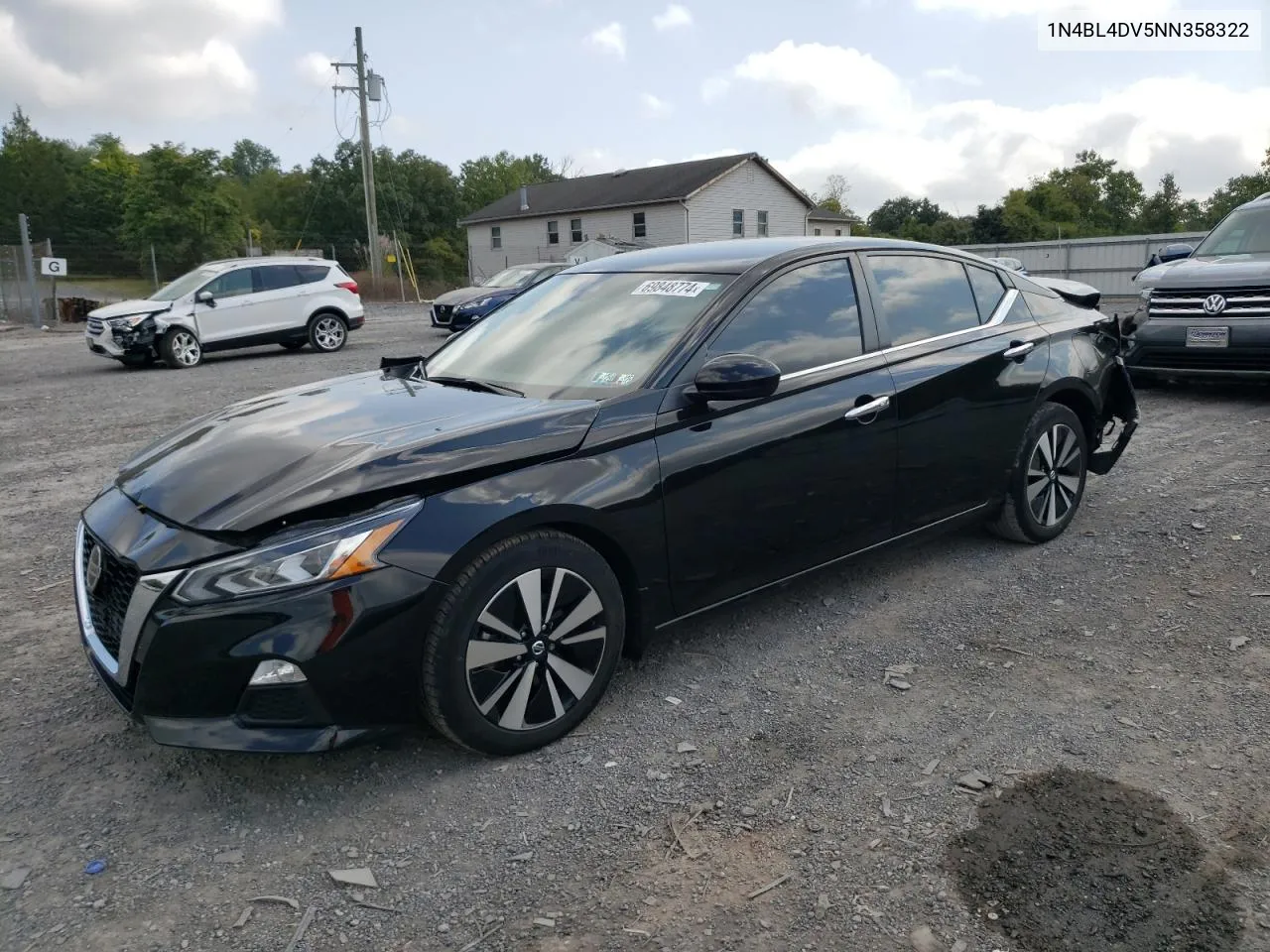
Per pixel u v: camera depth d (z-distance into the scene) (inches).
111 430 363.6
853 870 99.4
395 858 103.6
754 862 101.3
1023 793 111.3
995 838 103.3
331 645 105.5
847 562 159.6
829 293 158.1
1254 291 324.5
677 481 131.6
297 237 2728.8
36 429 367.9
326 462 115.4
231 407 153.9
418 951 89.9
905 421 160.1
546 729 123.3
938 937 89.4
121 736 130.3
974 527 208.2
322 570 105.7
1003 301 189.8
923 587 176.7
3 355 689.0
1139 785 112.0
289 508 107.0
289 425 132.5
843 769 118.3
